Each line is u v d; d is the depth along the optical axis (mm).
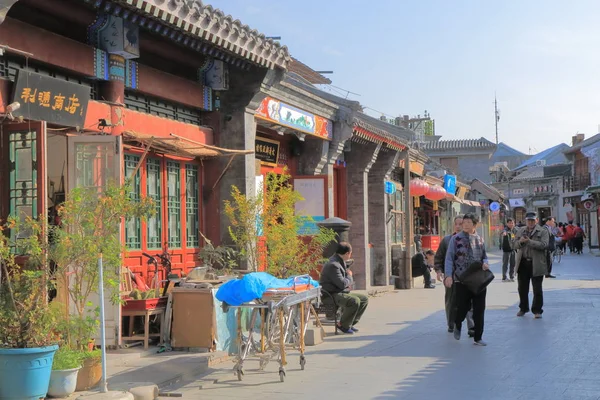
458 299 11414
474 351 10594
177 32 10898
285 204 13461
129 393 7656
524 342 11305
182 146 11875
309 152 17953
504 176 79250
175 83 12336
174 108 12641
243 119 13484
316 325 12156
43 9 9578
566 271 29656
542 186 73750
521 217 79125
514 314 15039
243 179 13531
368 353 10602
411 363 9750
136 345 10367
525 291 14523
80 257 8281
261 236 13312
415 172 28062
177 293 10414
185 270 12977
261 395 8062
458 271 11312
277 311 9836
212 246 12727
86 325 8359
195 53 12695
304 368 9555
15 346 7328
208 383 8719
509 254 24297
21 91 8883
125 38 10500
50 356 7414
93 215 8477
